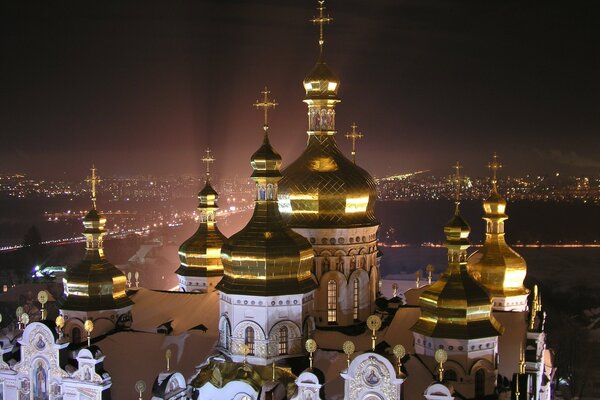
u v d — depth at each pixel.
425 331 61.66
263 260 63.12
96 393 64.12
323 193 71.88
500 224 83.62
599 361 134.38
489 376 60.62
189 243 91.38
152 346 70.69
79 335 72.50
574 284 172.88
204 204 92.19
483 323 61.00
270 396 57.69
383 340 68.50
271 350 62.97
